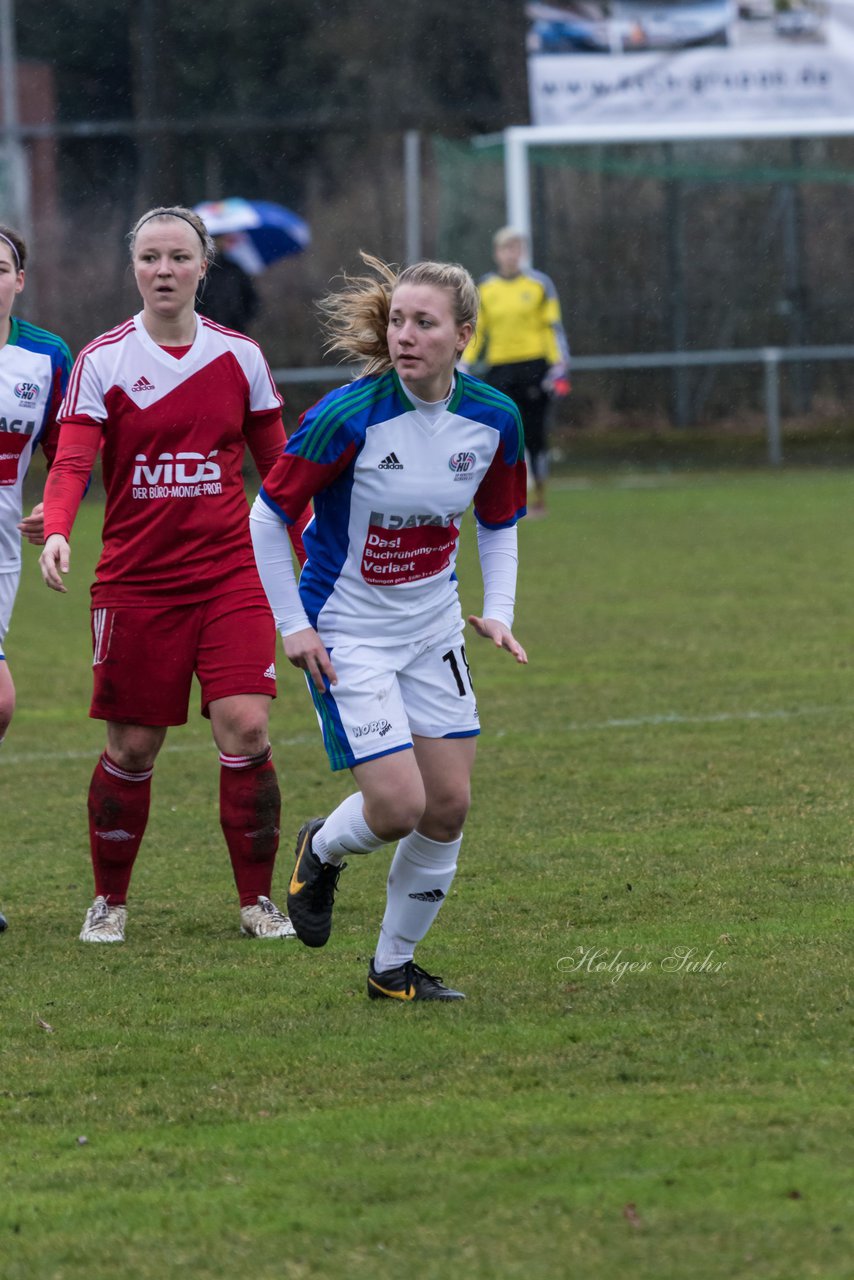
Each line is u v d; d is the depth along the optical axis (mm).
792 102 82188
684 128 79250
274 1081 13977
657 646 37844
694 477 77625
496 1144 12336
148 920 19578
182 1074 14211
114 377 18531
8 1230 11281
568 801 24484
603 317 83125
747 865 20719
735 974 16391
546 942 17781
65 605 47469
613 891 19734
